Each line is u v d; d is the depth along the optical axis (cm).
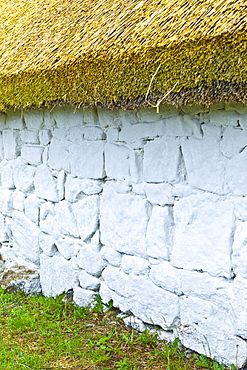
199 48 225
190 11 250
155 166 311
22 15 438
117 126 336
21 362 303
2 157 468
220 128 272
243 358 272
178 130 294
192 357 295
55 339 330
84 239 373
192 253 294
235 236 271
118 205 341
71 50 311
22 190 441
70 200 383
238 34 210
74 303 385
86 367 295
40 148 412
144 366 291
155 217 315
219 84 228
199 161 285
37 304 392
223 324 281
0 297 402
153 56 246
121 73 267
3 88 370
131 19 288
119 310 355
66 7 383
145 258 326
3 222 480
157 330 321
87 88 295
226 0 236
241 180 264
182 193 297
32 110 408
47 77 321
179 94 248
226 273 277
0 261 469
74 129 371
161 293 316
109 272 356
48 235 415
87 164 362
